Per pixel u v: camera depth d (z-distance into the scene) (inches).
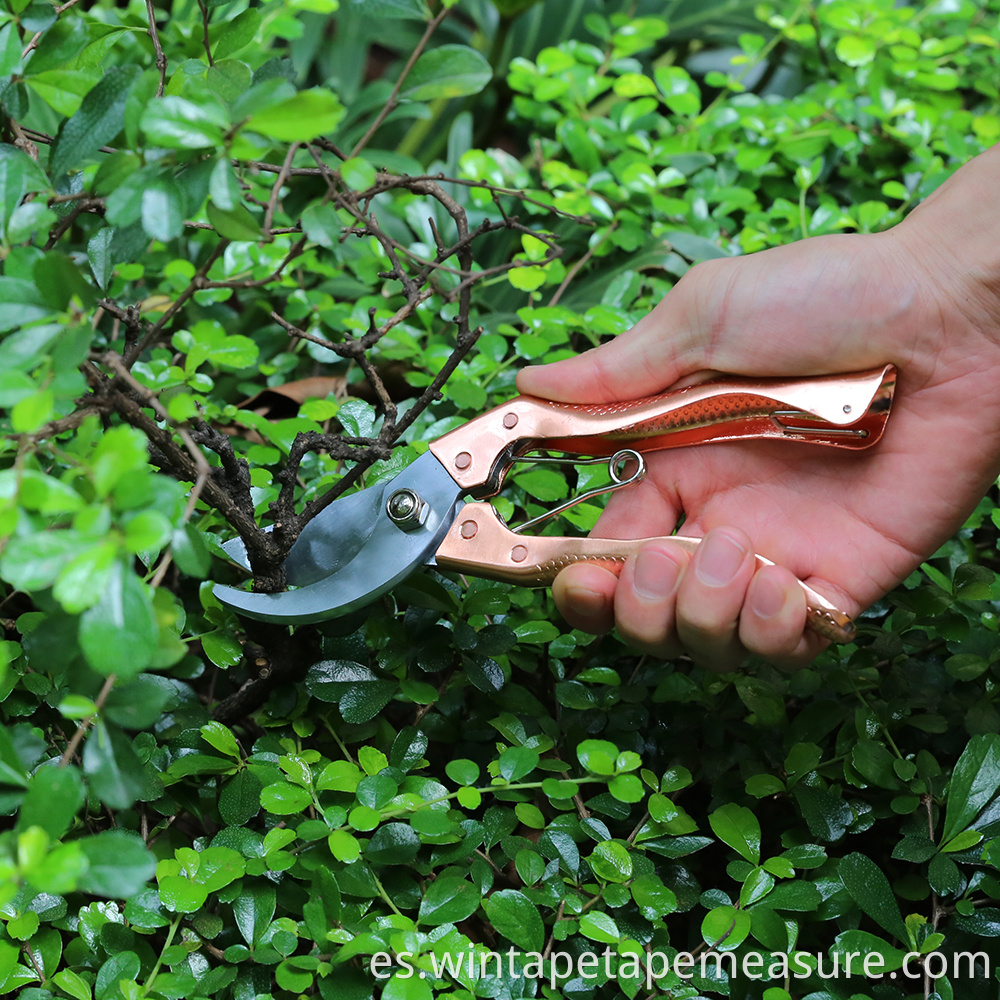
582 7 39.3
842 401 23.5
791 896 22.0
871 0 35.2
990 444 24.5
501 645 23.7
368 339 22.7
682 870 22.8
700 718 24.3
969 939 22.5
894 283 24.2
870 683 24.5
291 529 22.9
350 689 23.4
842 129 32.2
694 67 40.6
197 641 24.8
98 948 21.7
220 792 23.2
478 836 22.5
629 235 30.4
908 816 23.4
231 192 19.1
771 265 24.6
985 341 24.3
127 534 18.1
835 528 24.9
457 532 23.7
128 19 24.4
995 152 24.7
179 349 26.7
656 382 25.2
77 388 18.7
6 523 18.3
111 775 18.8
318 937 21.4
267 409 28.2
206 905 22.4
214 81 21.8
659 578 22.8
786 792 23.3
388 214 31.7
